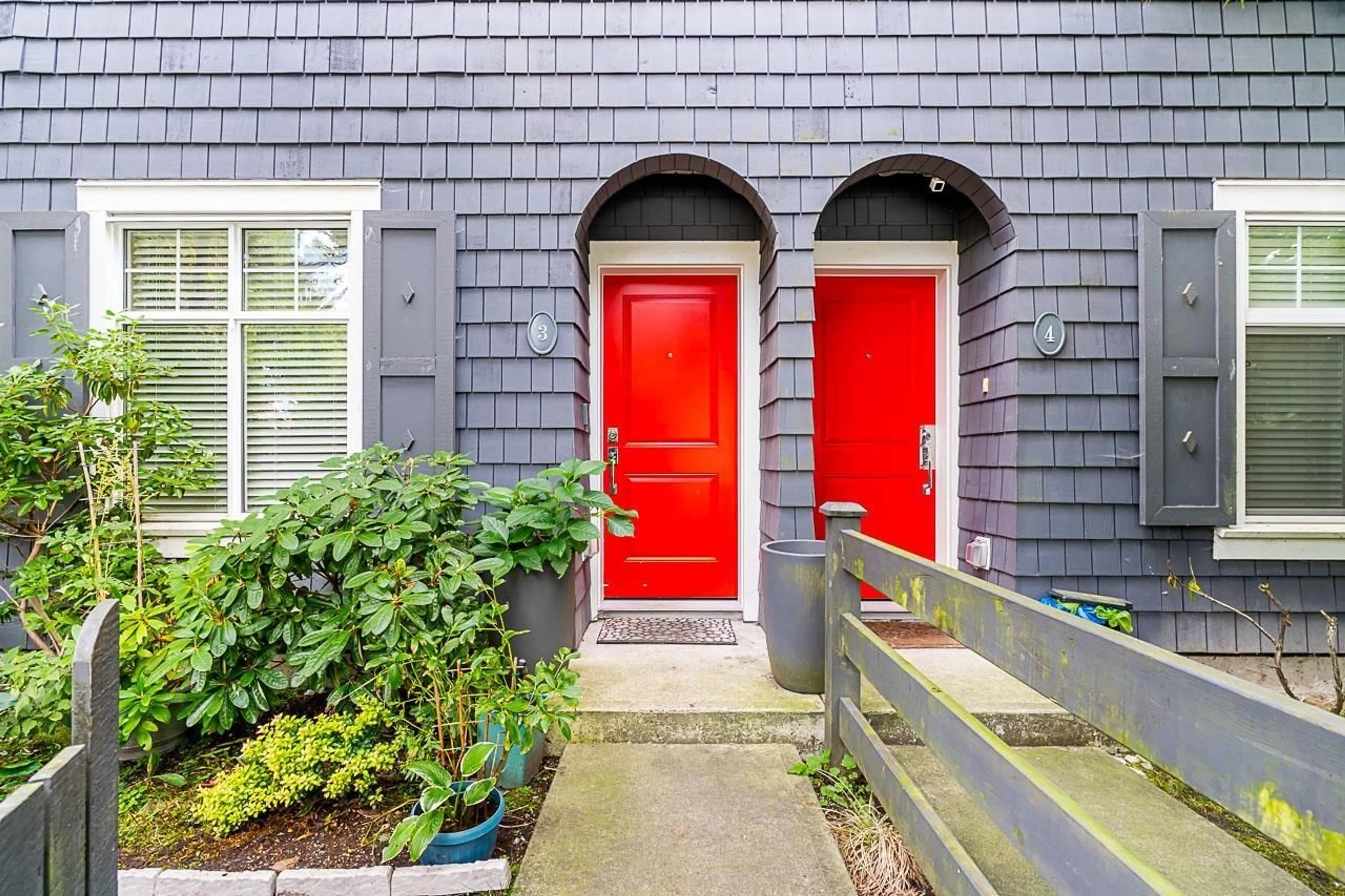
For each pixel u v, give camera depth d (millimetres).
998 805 1070
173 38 2783
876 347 3402
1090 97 2793
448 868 1534
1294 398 2775
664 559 3400
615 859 1631
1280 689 2701
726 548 3400
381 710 1883
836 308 3400
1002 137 2797
